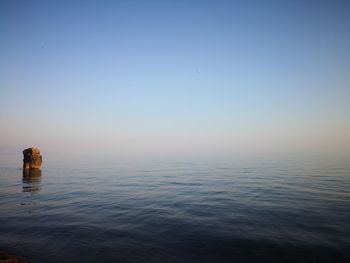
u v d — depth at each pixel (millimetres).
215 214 24719
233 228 20328
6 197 36188
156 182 49844
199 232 19609
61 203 31609
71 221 23375
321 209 25609
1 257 14797
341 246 16375
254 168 73125
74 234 19734
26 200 33906
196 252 16094
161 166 89562
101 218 24219
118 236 19094
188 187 42625
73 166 93438
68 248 17031
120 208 28250
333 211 24797
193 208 27438
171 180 52375
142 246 17125
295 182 44625
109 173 68250
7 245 17812
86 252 16344
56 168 84875
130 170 76500
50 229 21141
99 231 20312
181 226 21156
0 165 99062
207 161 110688
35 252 16531
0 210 28312
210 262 14797
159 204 29891
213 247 16766
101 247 17062
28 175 63906
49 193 38906
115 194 37219
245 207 27234
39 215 25828
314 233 18781
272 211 25234
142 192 38656
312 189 37312
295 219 22375
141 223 22312
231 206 27875
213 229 20219
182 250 16422
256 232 19281
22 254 16266
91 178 57438
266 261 14789
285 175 54812
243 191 37125
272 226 20625
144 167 86750
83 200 33188
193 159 127375
